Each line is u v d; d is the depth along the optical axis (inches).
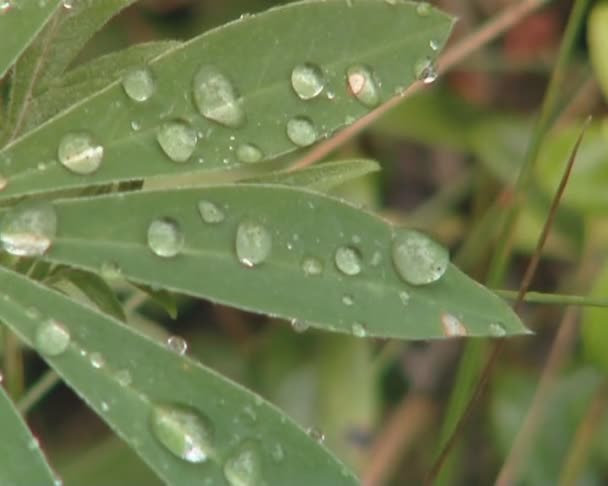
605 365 13.7
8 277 11.2
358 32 11.2
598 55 14.1
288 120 11.2
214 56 11.3
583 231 14.9
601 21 14.1
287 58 11.2
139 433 11.0
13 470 11.0
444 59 14.5
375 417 14.6
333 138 14.0
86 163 11.3
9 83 11.9
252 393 11.1
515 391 15.0
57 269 11.5
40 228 11.2
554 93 13.5
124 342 11.1
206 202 11.2
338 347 14.6
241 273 11.1
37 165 11.3
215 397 11.1
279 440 11.0
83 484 14.3
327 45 11.2
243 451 11.0
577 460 14.4
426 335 11.1
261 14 11.2
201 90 11.3
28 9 11.3
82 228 11.2
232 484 11.0
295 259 11.1
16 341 13.4
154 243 11.2
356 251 11.1
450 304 11.1
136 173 11.3
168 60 11.3
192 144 11.3
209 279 11.1
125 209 11.2
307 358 14.6
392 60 11.2
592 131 14.4
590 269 14.5
